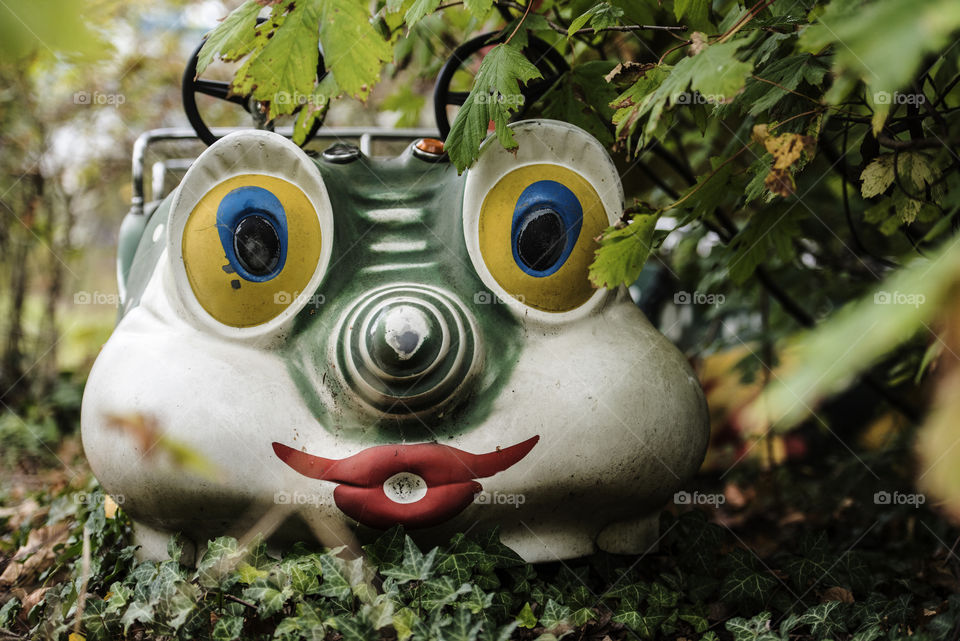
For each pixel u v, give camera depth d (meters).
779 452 4.73
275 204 2.41
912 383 3.42
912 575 2.95
